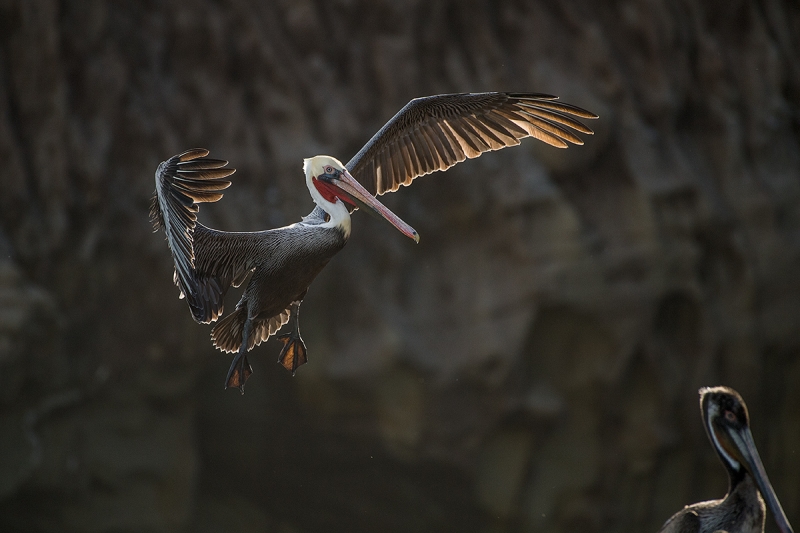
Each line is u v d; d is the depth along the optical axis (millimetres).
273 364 17344
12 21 16750
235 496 18453
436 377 17109
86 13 17438
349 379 17000
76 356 16453
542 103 6160
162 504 17328
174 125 17656
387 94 18375
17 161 16578
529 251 17578
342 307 17266
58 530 16844
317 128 18000
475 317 17453
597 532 17938
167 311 16922
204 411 17828
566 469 17828
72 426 16562
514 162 17953
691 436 18266
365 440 17547
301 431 17844
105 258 16781
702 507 5812
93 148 17000
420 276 17734
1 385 15555
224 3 18156
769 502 5570
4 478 15977
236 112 17859
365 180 6508
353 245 17562
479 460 17562
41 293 15945
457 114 6387
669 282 18109
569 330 17703
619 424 17984
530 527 17797
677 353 18312
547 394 17641
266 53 18078
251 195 17531
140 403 17047
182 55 17984
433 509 18219
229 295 16859
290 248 5871
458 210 17859
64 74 17109
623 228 18125
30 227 16484
